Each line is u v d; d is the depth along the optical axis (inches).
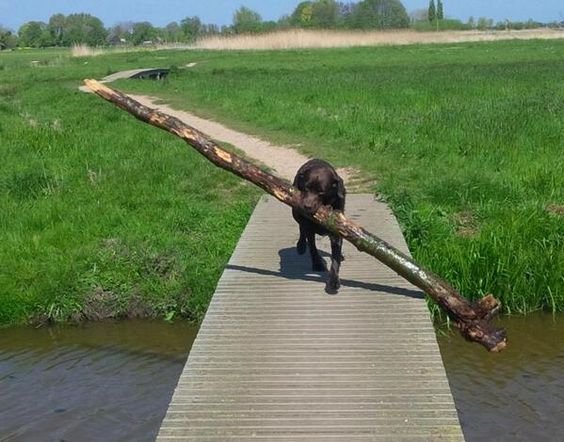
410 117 761.6
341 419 195.3
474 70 1339.8
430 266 390.3
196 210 491.2
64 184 556.1
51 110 983.0
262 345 240.2
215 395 209.3
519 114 719.7
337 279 286.0
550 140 617.3
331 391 209.3
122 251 426.9
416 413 196.9
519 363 329.4
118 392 312.3
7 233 460.4
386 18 3892.7
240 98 1002.1
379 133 689.6
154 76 1513.3
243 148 689.0
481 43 2479.1
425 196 489.4
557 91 936.3
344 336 245.1
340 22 3986.2
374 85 1087.0
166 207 508.1
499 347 241.4
